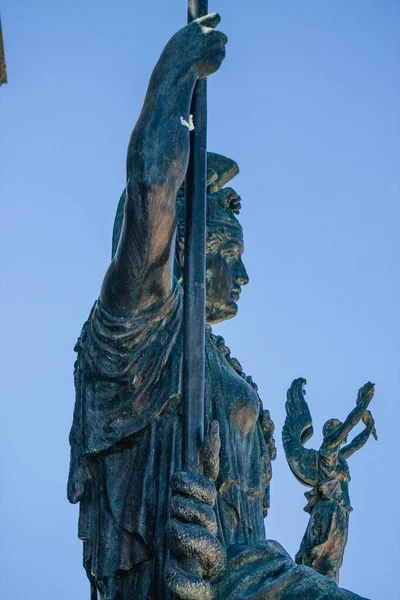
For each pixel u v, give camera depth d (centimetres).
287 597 2322
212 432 2334
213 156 2683
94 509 2469
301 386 2686
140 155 2352
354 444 2597
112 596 2419
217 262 2609
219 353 2584
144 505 2427
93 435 2455
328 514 2550
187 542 2302
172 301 2439
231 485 2477
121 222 2580
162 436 2452
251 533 2483
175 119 2392
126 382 2441
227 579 2334
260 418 2597
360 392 2584
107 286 2416
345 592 2334
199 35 2458
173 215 2361
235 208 2680
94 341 2447
